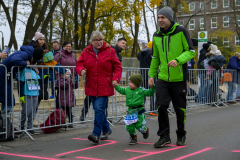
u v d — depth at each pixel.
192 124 6.38
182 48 4.25
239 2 36.81
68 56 7.14
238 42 43.28
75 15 21.16
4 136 4.95
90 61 4.67
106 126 4.99
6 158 3.94
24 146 4.63
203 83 9.69
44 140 5.06
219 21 42.50
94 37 4.61
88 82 4.72
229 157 3.79
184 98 4.41
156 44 4.43
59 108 5.96
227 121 6.70
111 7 19.36
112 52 4.75
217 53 9.94
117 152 4.16
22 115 5.52
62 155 4.06
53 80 5.85
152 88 4.55
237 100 11.71
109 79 4.71
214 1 32.81
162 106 4.36
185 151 4.12
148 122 6.85
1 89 5.01
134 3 18.86
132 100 4.50
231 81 10.59
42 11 14.17
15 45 18.69
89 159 3.83
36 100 5.61
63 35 24.84
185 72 4.33
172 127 6.08
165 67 4.33
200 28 38.56
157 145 4.37
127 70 7.20
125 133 5.60
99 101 4.67
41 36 5.66
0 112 4.94
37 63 5.84
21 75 5.33
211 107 9.69
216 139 4.88
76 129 6.12
